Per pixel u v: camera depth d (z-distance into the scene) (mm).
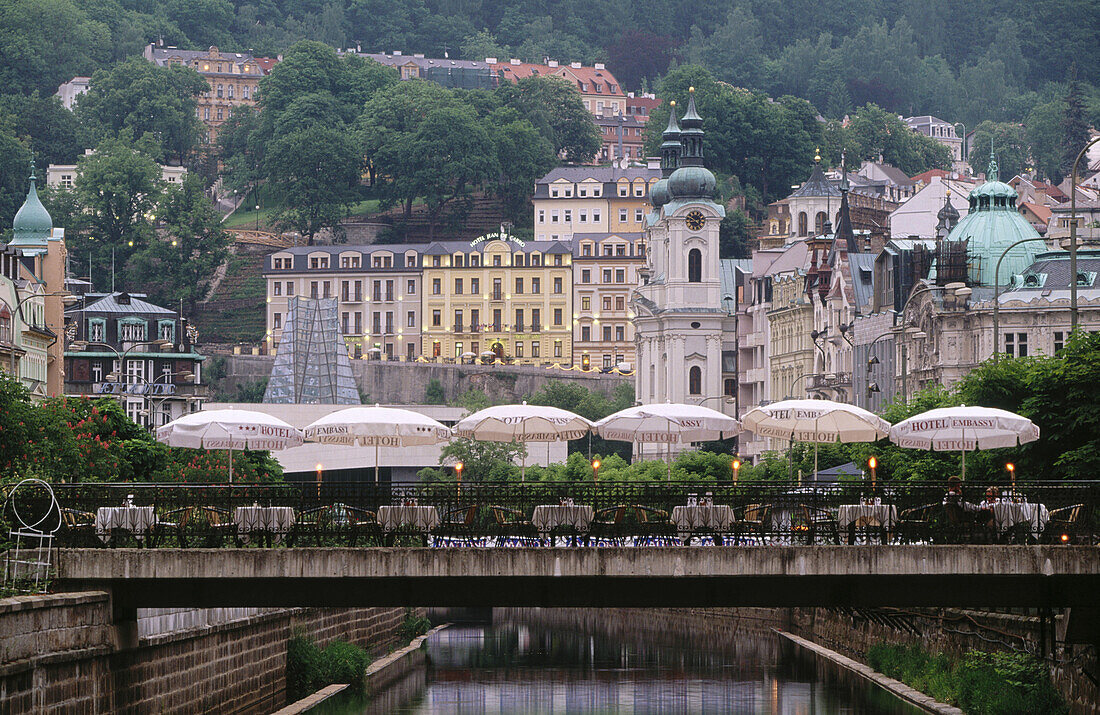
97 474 131875
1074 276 124688
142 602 93250
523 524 94250
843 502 96625
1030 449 120625
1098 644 99750
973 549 90500
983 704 113312
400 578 90000
